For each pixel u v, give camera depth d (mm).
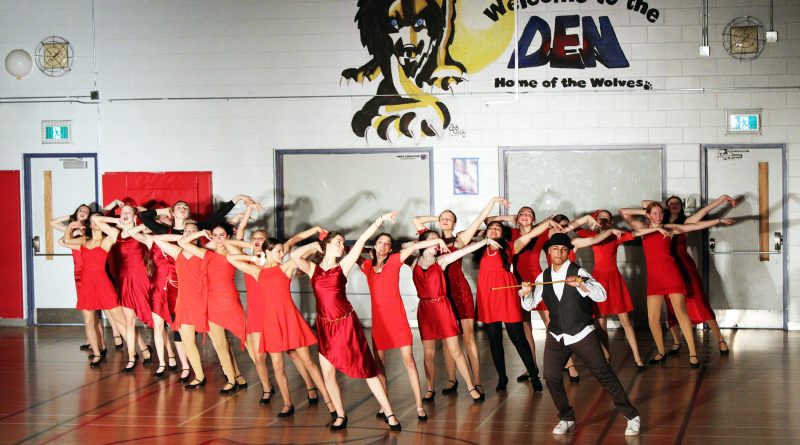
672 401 7820
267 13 12484
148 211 10375
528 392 8289
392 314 7387
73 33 12812
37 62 12883
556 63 12141
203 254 8523
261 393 8508
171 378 9320
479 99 12258
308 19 12438
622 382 8664
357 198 12469
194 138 12656
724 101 11961
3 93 12969
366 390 8555
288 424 7273
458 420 7297
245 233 12609
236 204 11688
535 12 12141
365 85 12398
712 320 10164
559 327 6664
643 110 12070
